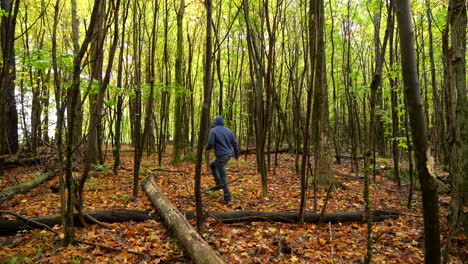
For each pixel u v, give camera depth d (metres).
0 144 6.57
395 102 6.90
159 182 6.70
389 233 3.96
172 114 21.20
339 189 6.38
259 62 5.21
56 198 5.06
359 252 3.41
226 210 4.77
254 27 7.68
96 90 5.54
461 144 3.38
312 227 4.09
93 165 7.53
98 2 2.91
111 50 3.42
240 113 15.85
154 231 3.75
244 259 3.10
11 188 5.12
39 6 9.30
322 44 5.74
